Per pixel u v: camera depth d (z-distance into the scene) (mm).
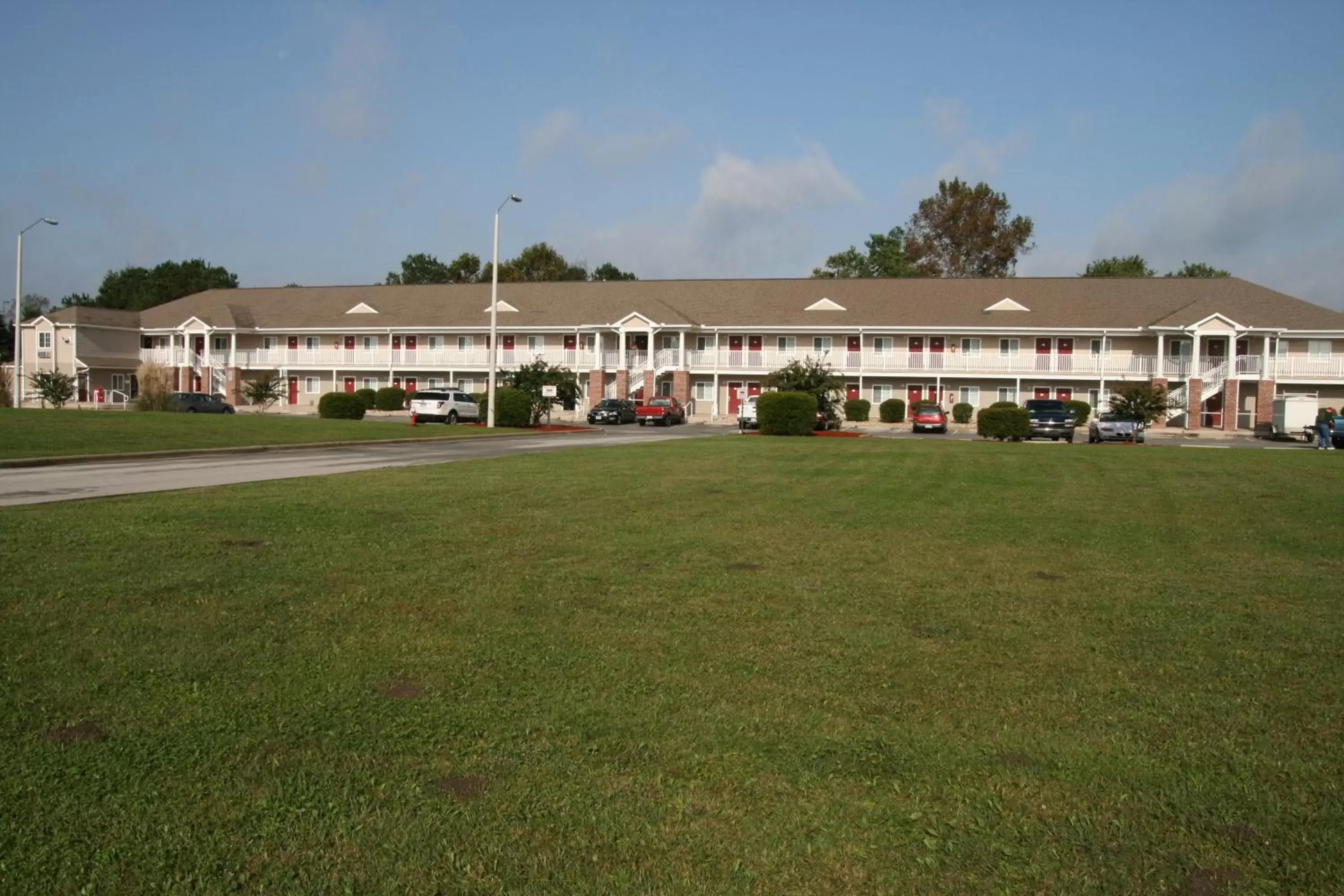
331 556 9391
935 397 59906
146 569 8531
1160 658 6477
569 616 7309
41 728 4926
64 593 7598
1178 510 14188
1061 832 4043
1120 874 3723
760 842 3920
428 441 32562
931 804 4285
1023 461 24188
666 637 6805
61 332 67688
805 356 58969
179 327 68750
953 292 62250
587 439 35812
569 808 4168
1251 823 4137
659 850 3850
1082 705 5555
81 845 3805
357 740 4859
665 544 10484
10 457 20562
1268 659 6457
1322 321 54125
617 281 70062
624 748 4820
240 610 7266
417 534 10773
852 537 11242
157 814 4051
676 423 55250
